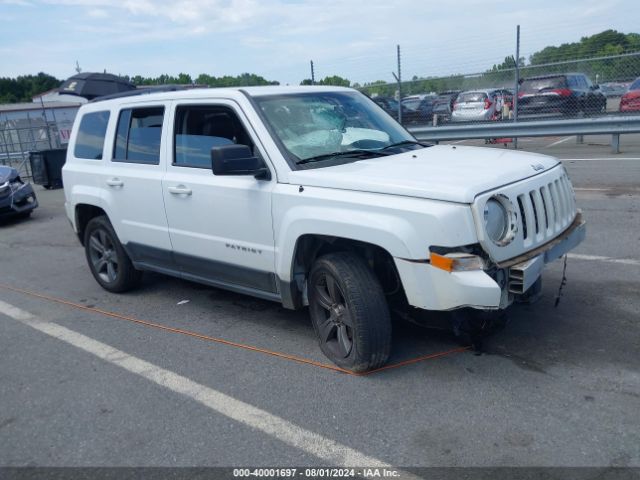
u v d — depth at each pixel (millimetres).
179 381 4098
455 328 3777
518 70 13867
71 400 3957
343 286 3779
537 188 3760
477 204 3334
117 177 5480
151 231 5281
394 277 4000
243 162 4047
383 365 3959
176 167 4922
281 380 3980
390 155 4434
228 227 4531
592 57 14172
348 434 3299
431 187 3455
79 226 6320
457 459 3008
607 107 16047
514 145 14367
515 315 4668
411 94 15945
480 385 3686
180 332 4984
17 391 4152
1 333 5332
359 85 16391
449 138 14508
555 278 5449
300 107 4645
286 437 3324
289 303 4293
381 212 3564
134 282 6074
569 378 3688
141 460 3227
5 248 9172
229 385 3977
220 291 6016
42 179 16500
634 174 10172
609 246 6312
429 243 3383
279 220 4133
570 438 3094
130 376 4242
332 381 3898
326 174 3926
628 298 4863
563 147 14898
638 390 3496
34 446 3449
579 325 4418
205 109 4738
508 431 3195
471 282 3301
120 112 5574
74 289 6547
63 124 23797
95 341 4949
